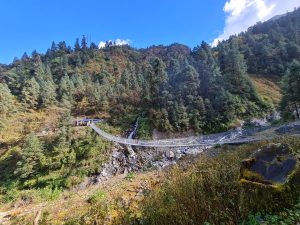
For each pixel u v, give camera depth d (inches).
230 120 1731.1
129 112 1967.3
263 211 225.0
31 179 1186.6
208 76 2021.4
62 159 1296.8
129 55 5221.5
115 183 551.2
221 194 259.6
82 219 327.0
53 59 4313.5
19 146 1519.4
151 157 1362.0
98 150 1373.0
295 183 230.4
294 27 3912.4
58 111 2183.8
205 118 1724.9
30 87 2361.0
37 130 1763.0
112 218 302.7
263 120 1884.8
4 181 1210.0
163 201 278.1
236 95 2006.6
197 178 301.0
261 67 3186.5
